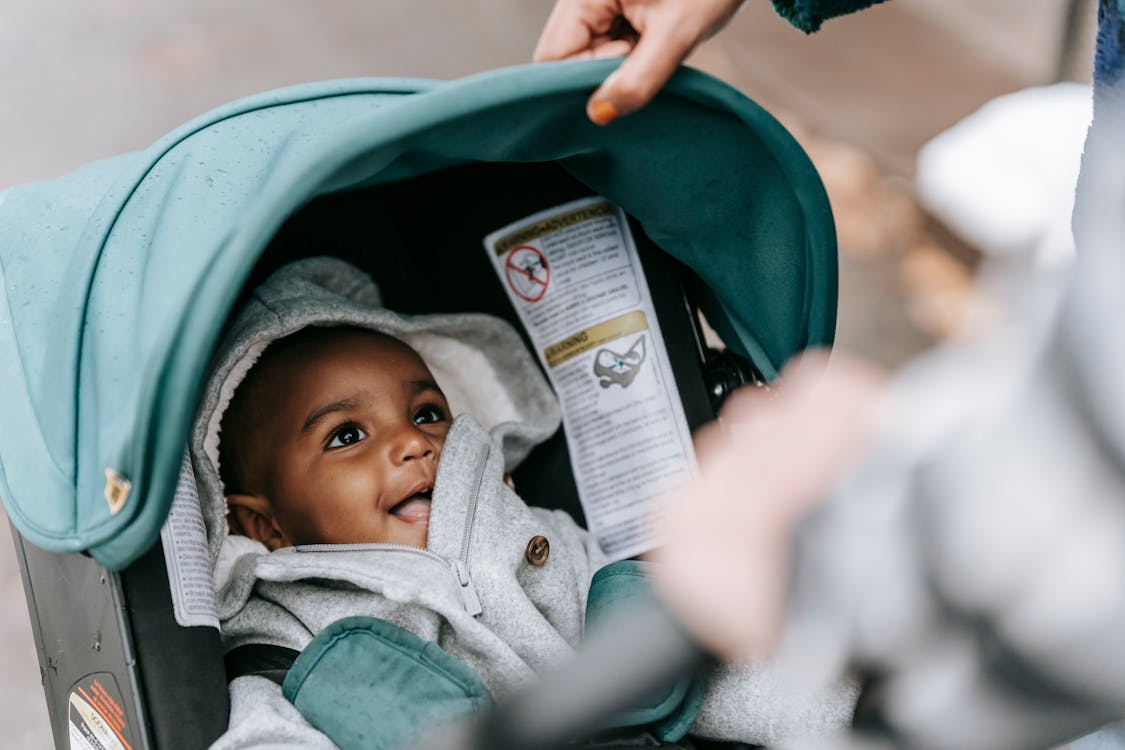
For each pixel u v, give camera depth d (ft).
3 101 14.51
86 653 4.74
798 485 1.46
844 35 15.08
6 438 4.62
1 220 5.07
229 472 5.65
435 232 6.23
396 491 5.57
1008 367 1.35
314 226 6.03
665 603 1.56
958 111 13.50
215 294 3.76
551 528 5.90
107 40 15.61
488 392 6.30
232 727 4.55
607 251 6.10
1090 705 1.34
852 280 11.86
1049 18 14.24
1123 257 1.30
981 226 10.18
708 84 4.73
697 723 4.98
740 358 6.08
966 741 1.41
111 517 4.12
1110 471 1.25
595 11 5.04
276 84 14.61
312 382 5.62
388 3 16.24
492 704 4.62
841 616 1.42
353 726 4.59
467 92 4.27
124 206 4.59
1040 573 1.28
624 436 6.14
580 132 4.90
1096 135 1.57
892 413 1.44
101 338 4.32
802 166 4.95
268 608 5.39
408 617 5.26
